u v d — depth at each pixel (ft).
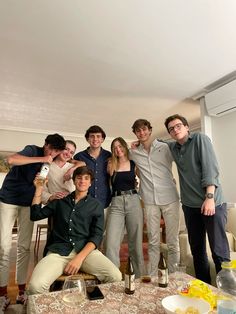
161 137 18.47
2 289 7.02
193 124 15.15
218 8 5.61
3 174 15.99
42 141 17.19
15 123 15.21
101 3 5.41
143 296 4.17
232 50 7.30
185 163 6.94
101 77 8.90
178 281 4.77
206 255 6.93
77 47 7.03
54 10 5.61
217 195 6.43
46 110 12.65
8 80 9.14
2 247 7.07
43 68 8.24
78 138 18.26
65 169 7.98
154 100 11.27
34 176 7.29
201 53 7.45
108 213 7.80
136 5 5.48
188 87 9.91
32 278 5.42
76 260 5.87
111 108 12.31
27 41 6.75
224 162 10.45
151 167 7.93
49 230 6.80
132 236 7.61
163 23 6.07
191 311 3.50
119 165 7.91
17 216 7.45
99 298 4.09
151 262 7.69
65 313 3.64
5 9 5.59
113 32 6.39
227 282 4.03
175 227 7.72
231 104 9.37
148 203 7.88
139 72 8.57
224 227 6.44
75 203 6.66
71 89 9.97
